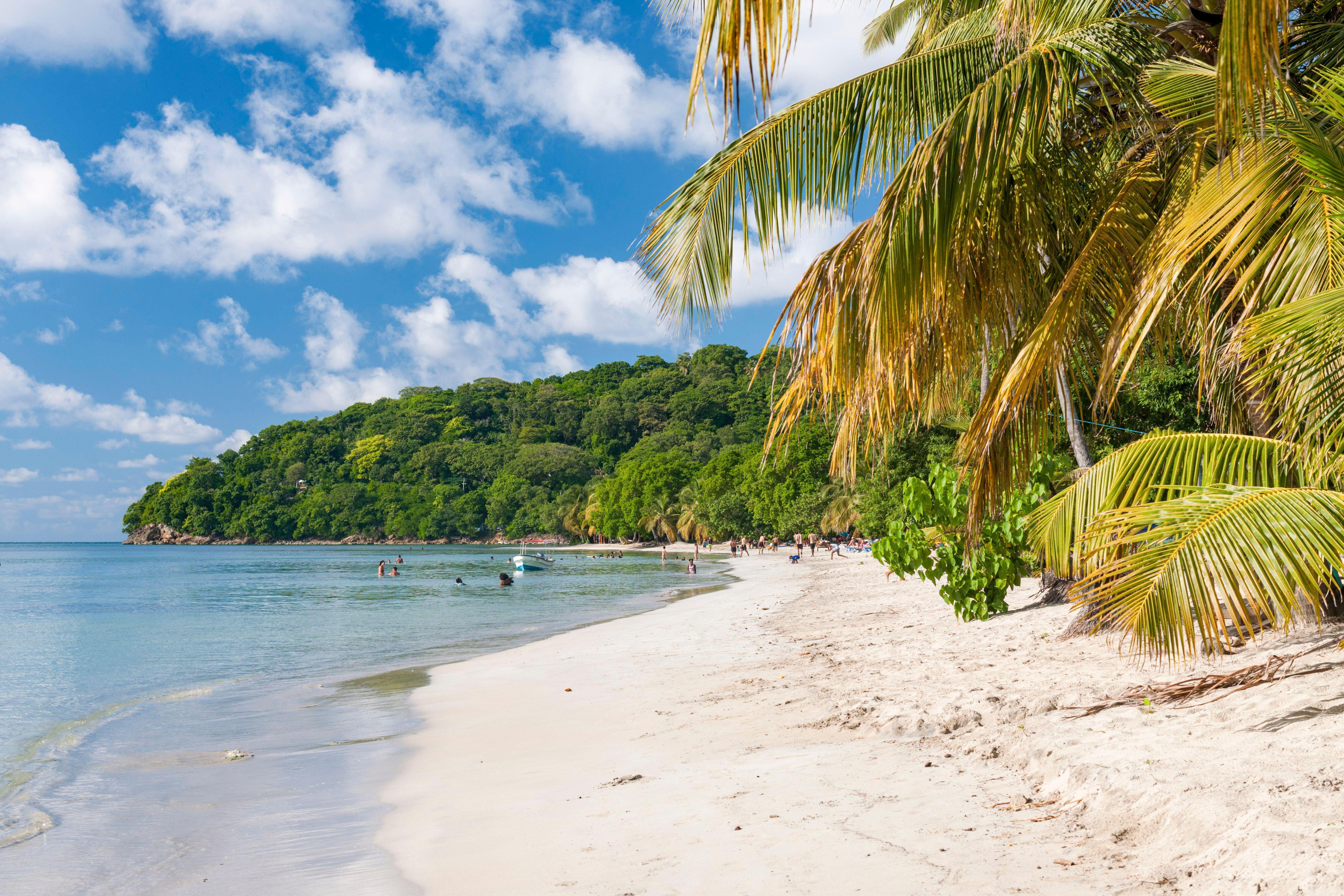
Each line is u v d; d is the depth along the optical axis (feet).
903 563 44.73
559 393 620.90
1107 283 19.57
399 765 25.80
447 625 81.10
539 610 95.91
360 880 15.56
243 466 620.49
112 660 58.13
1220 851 11.22
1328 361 12.59
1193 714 18.22
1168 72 18.34
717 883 12.91
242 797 22.97
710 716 28.04
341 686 44.32
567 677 41.57
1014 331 23.17
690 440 507.30
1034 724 19.93
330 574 227.20
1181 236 15.28
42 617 97.09
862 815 15.38
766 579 136.67
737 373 586.45
